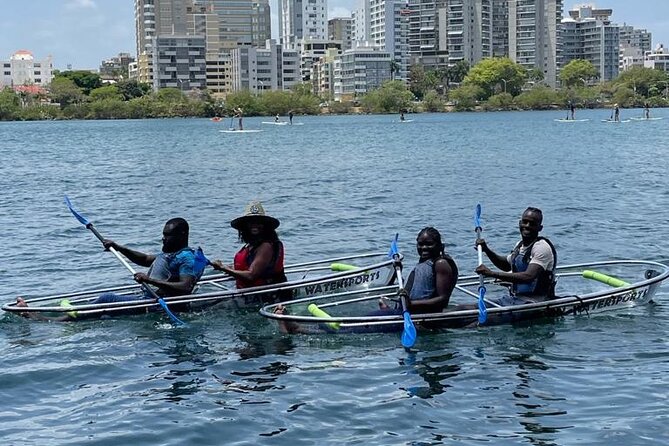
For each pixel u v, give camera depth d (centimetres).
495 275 1085
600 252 1612
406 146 5609
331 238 1852
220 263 1177
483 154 4656
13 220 2217
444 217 2139
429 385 867
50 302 1223
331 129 9050
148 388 872
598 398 817
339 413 794
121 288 1262
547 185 2903
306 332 1047
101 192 2925
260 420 780
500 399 823
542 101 16662
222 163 4266
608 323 1086
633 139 5866
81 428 768
